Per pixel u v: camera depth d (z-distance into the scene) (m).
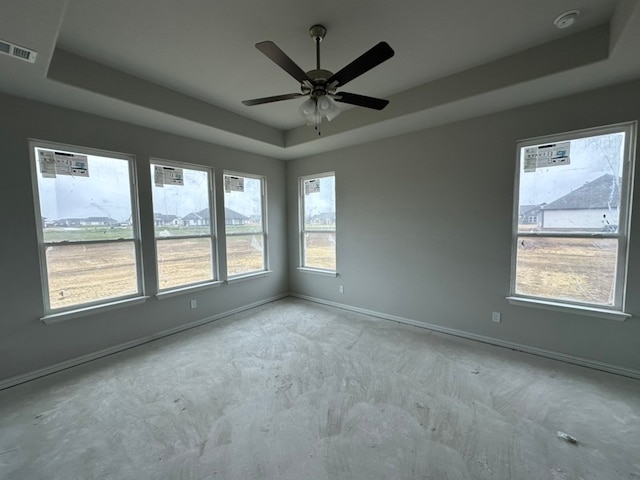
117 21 1.86
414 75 2.65
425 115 2.96
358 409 2.02
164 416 1.97
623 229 2.40
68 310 2.72
